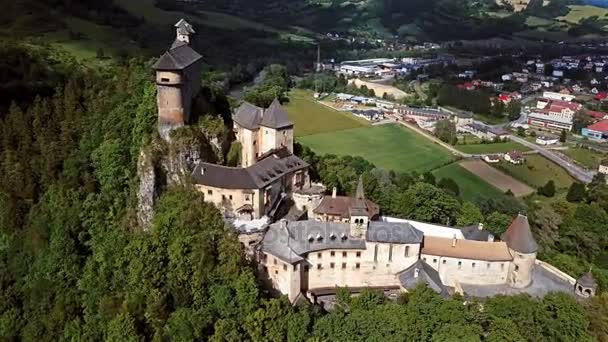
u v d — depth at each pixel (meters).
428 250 147.12
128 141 165.00
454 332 119.81
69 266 150.12
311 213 164.00
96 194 160.75
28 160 174.62
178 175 154.88
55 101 190.25
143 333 127.19
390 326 122.50
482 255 146.50
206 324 125.25
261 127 173.75
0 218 164.38
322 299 142.25
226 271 133.12
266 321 124.81
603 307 140.62
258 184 150.50
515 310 129.38
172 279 134.38
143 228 150.62
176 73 154.88
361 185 164.62
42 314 146.62
